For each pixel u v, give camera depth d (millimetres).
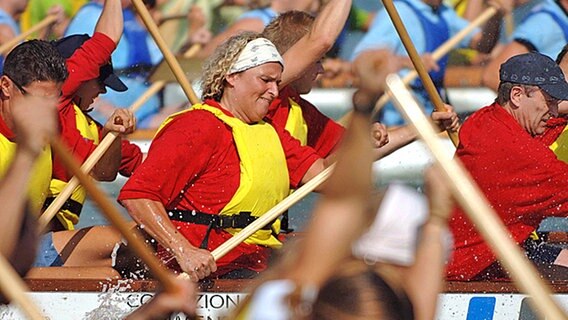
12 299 11508
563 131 21891
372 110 8828
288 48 20953
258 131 19312
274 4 34250
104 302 18938
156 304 11945
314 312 8836
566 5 33781
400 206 9984
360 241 9375
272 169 19328
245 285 18656
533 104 19016
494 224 11016
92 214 27359
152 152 18594
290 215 27109
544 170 18656
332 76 34094
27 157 10516
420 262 10523
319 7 34156
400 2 33562
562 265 20234
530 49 33656
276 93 19328
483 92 33594
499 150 18734
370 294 8875
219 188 18953
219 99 19375
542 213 19000
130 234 12234
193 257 18188
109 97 33438
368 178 8883
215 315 18672
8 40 32875
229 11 34188
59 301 18922
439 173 10859
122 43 33469
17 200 10492
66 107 20609
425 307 10391
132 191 18312
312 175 20109
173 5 34000
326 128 22094
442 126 20469
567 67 23031
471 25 23578
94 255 20016
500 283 19016
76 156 20422
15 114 10555
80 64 20953
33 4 32969
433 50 33406
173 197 18719
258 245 19500
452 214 18969
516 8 33594
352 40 34000
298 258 9070
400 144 21531
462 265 19062
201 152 18672
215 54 19312
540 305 11016
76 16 33094
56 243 20094
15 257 11859
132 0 21406
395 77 10812
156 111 33438
